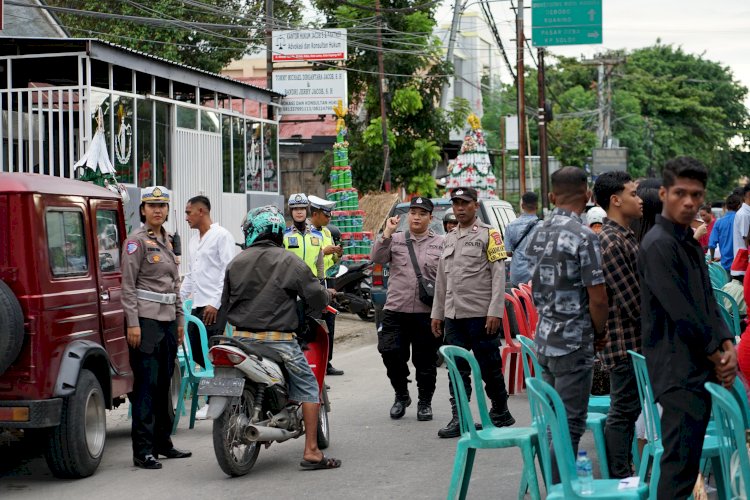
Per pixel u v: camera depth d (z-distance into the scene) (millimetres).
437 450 8727
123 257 8133
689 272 5227
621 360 6672
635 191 6883
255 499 7250
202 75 20125
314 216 12578
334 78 26328
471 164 23781
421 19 30828
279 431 7965
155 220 8320
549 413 5266
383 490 7414
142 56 17547
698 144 76750
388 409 10773
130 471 8195
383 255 10164
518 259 12602
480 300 9258
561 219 6418
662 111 75812
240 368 7672
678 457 5223
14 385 7422
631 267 6715
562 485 5242
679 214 5215
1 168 16531
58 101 16844
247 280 7961
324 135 33000
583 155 60312
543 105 37062
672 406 5230
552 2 27719
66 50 16375
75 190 8289
